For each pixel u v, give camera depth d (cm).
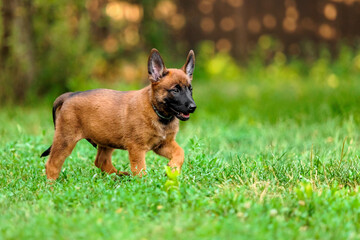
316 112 1432
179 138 1126
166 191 656
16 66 1766
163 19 2530
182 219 557
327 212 600
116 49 2183
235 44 2680
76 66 1842
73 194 656
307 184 645
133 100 795
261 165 827
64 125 808
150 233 533
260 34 2672
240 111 1535
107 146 826
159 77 783
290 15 2641
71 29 1927
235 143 1138
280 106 1585
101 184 714
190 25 2628
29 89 1802
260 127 1315
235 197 625
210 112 1566
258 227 539
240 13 2669
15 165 874
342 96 1505
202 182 739
